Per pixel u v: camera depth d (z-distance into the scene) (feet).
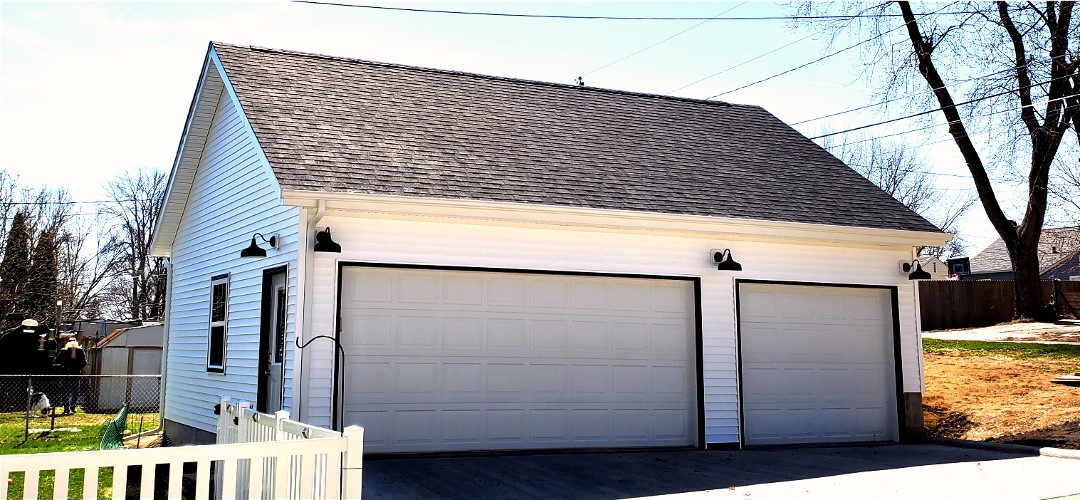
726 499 27.09
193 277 47.50
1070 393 48.42
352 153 35.60
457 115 43.11
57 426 60.08
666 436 39.06
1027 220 88.63
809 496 27.63
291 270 33.53
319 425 32.45
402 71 46.98
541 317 37.40
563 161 40.86
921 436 44.14
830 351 43.09
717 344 40.09
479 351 36.19
